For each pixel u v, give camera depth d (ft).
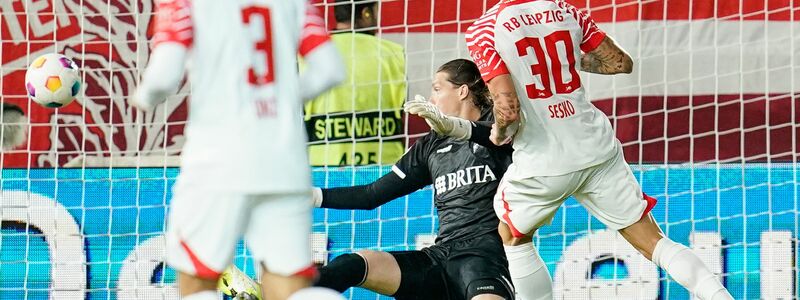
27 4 91.56
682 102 91.25
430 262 59.77
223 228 39.50
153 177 88.58
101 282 85.76
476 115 63.00
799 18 90.58
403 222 85.46
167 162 89.04
